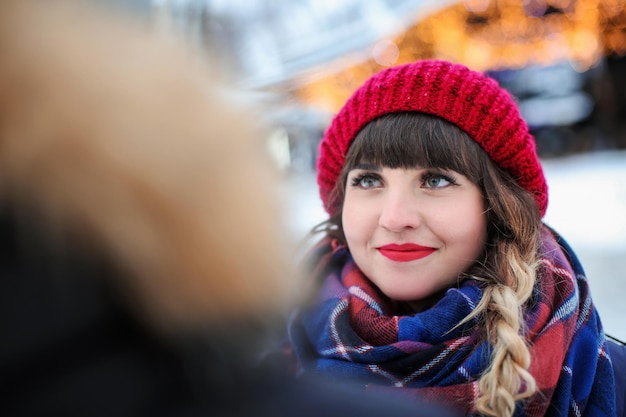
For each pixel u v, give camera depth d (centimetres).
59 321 33
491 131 109
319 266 125
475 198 108
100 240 33
